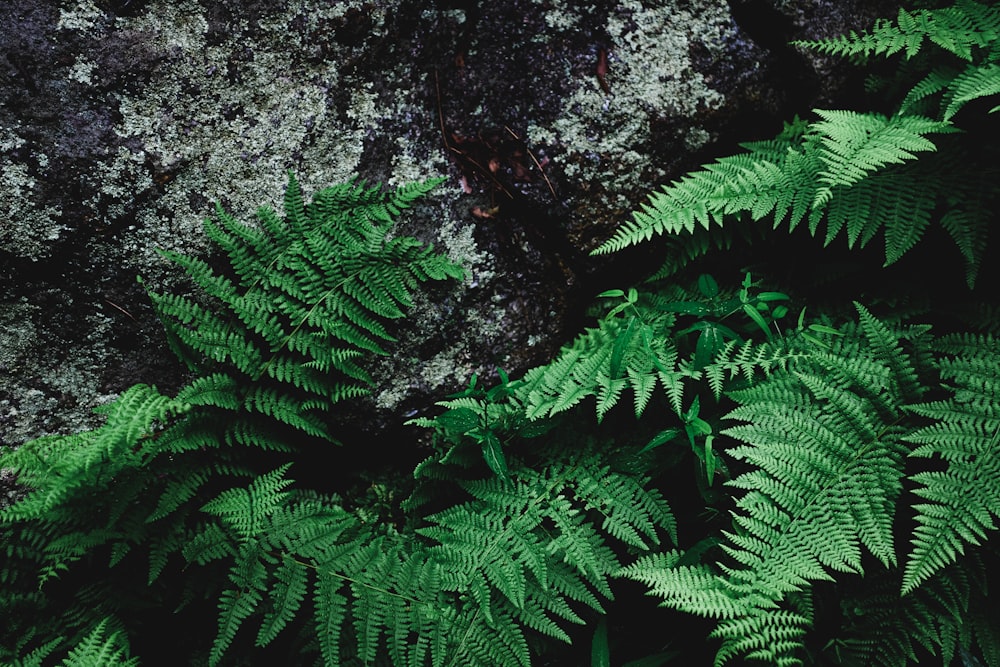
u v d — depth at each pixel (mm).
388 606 2543
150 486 2639
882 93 2990
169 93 2641
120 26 2590
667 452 2660
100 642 2506
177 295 2742
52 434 2660
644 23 2934
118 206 2617
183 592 2670
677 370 2746
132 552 2703
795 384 2561
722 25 2977
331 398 2789
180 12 2643
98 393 2746
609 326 2805
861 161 2359
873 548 2262
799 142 2965
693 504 2768
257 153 2746
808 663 2463
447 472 2811
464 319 2967
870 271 2820
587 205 2910
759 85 3016
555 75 2906
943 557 2146
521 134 2910
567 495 2781
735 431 2479
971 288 2445
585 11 2924
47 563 2576
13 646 2510
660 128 2936
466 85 2938
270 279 2732
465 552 2619
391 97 2881
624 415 2797
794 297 2885
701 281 2752
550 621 2514
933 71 2574
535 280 3023
